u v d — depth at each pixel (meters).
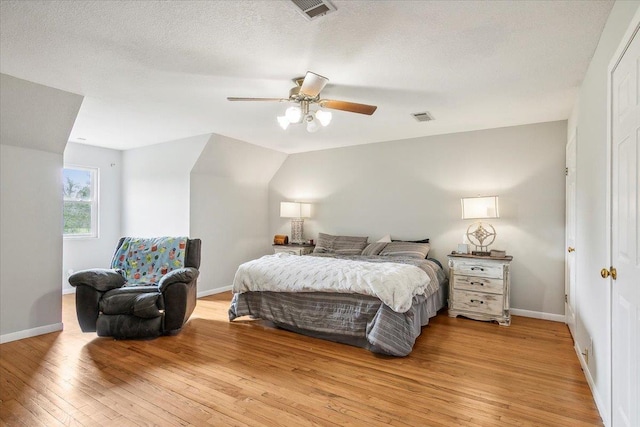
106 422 1.93
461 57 2.35
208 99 3.21
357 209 5.25
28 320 3.27
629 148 1.51
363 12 1.83
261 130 4.37
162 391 2.28
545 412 2.04
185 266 3.74
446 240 4.54
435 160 4.62
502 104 3.31
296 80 2.74
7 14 1.86
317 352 2.96
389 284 2.92
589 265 2.35
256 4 1.76
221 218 5.29
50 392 2.26
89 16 1.89
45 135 3.27
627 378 1.56
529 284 4.00
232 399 2.19
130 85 2.87
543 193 3.94
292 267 3.53
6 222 3.14
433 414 2.03
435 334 3.40
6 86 2.77
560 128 3.86
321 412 2.04
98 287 3.26
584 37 2.06
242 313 3.71
